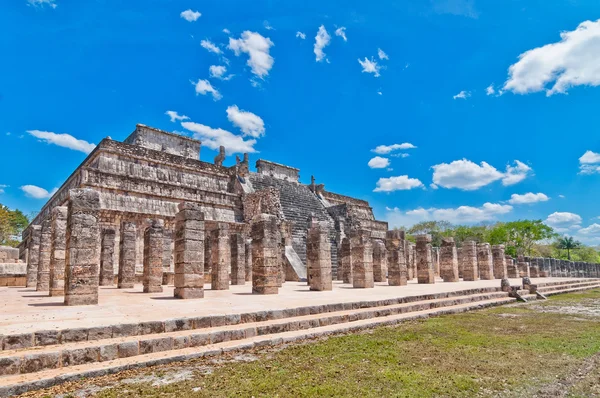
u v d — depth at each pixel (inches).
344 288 746.2
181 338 284.4
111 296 535.2
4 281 872.9
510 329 390.6
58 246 543.8
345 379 227.1
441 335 356.5
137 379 226.7
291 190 1673.2
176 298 502.6
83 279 418.0
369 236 785.6
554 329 390.9
